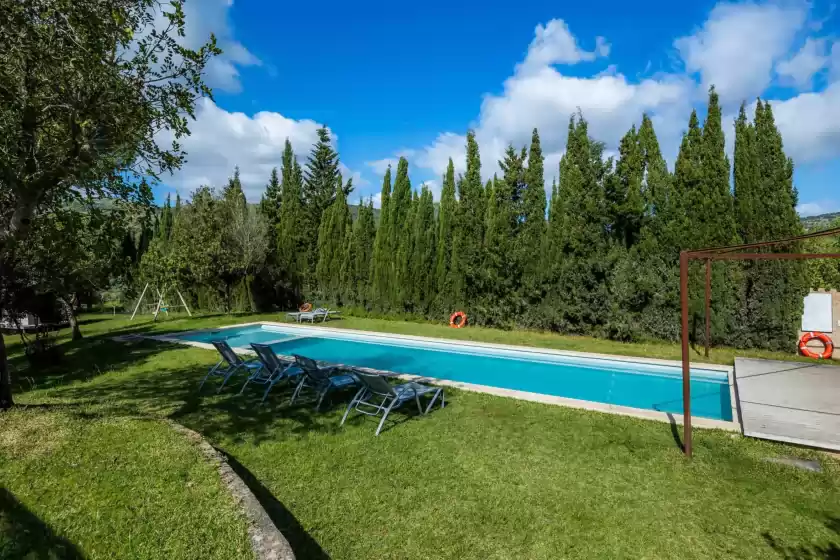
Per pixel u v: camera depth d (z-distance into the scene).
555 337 13.99
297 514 3.77
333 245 21.27
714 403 8.09
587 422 5.98
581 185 13.87
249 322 17.30
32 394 7.33
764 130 11.15
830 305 10.73
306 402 6.88
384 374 8.31
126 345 11.78
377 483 4.30
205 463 4.26
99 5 4.87
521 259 15.12
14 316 9.92
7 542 2.98
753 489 4.21
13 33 4.47
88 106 4.99
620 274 13.05
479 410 6.51
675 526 3.61
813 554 3.28
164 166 5.88
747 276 11.42
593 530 3.55
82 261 7.80
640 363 10.48
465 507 3.88
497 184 15.73
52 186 5.33
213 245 19.11
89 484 3.83
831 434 5.36
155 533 3.19
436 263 17.78
